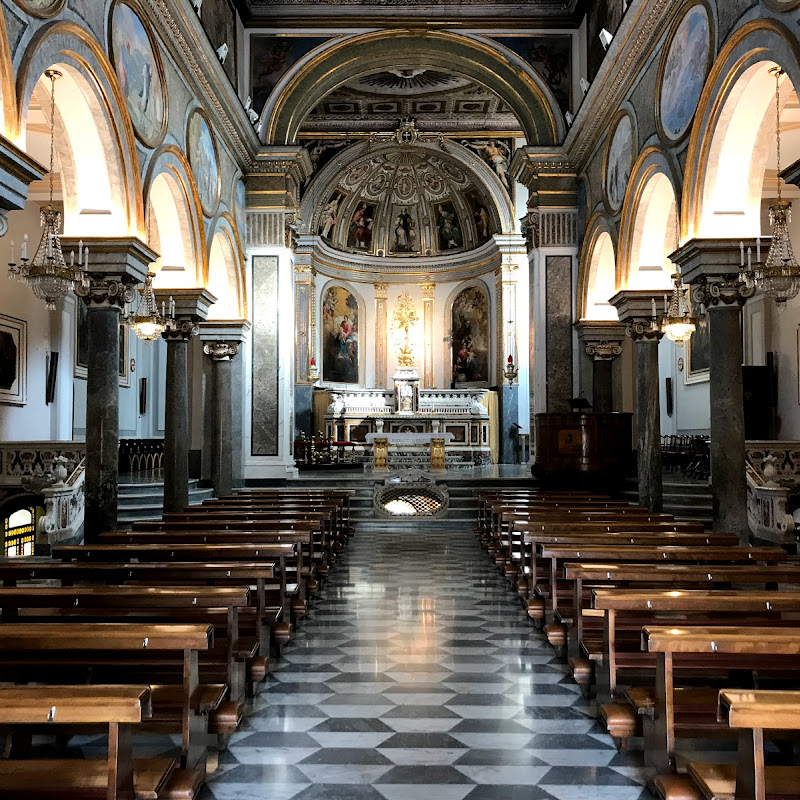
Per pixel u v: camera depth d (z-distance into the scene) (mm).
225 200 15977
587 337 16953
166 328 13438
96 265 10062
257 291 17922
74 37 8539
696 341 19219
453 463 25781
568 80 17812
